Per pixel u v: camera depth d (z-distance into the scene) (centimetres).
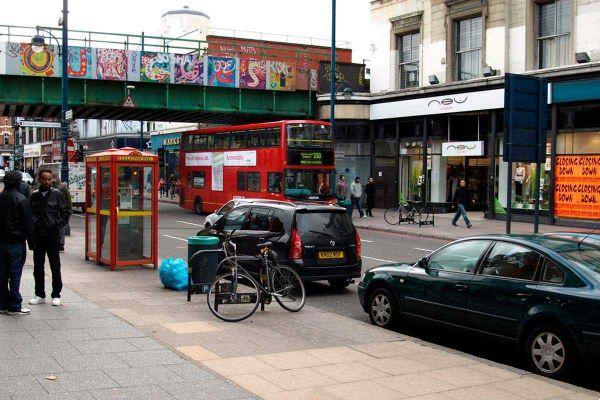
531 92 1528
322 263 1145
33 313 862
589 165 2344
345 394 569
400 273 875
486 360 709
